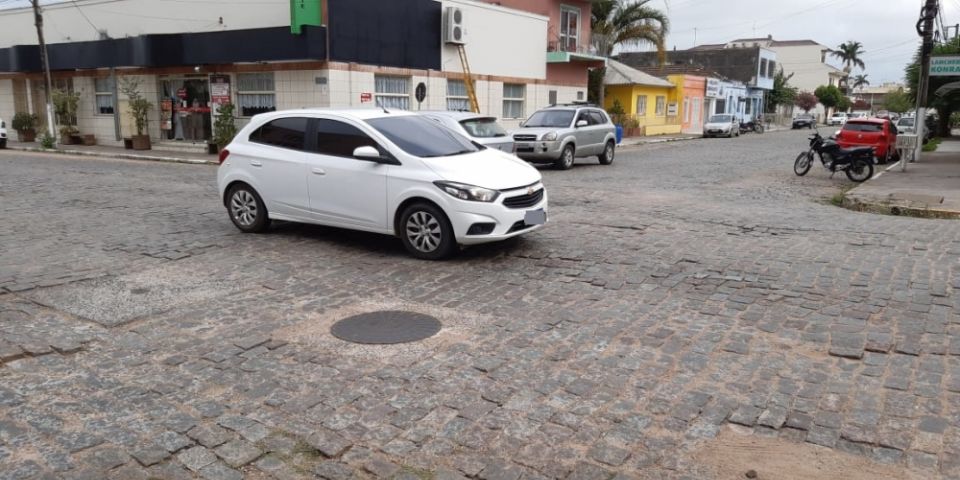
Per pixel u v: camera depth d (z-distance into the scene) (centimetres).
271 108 2153
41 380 454
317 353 503
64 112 2612
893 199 1277
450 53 2453
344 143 834
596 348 511
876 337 525
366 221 817
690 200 1295
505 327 558
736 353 500
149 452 365
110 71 2467
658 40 3756
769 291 651
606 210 1150
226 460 357
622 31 3778
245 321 573
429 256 782
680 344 518
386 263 770
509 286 678
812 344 514
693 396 431
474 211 746
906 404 415
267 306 614
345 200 827
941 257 783
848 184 1628
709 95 5128
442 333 545
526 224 786
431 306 616
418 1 2275
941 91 2500
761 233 937
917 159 2330
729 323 563
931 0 2236
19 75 2780
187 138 2408
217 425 395
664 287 669
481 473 347
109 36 2527
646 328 553
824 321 565
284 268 747
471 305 618
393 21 2186
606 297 638
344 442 376
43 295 637
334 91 2023
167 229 957
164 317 580
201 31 2281
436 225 771
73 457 359
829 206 1241
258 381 454
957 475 341
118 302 619
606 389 443
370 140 816
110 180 1549
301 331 550
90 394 434
